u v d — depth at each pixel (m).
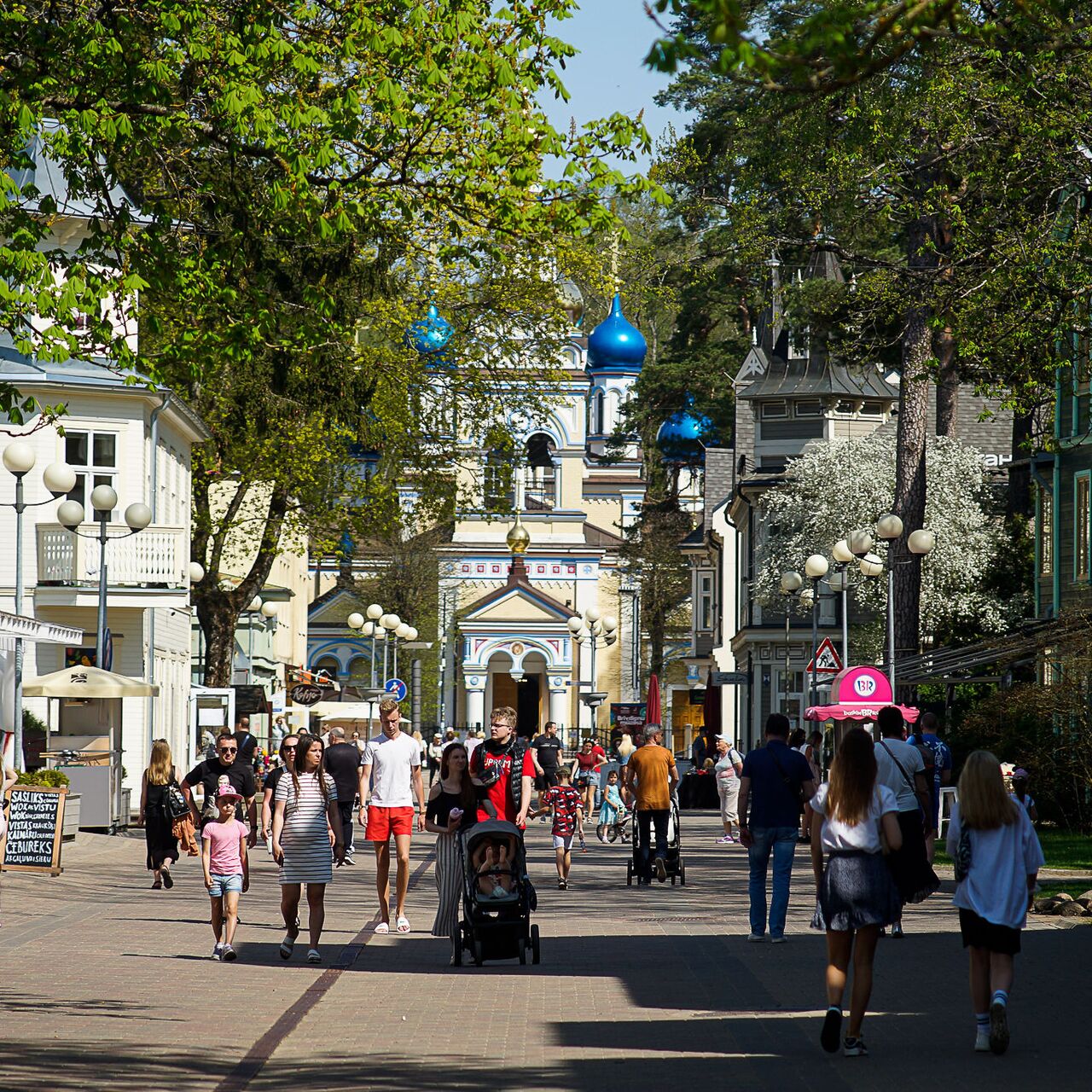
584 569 177.25
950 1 11.68
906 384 68.12
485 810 29.77
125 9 27.94
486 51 28.78
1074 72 38.84
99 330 29.62
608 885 45.00
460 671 172.12
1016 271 44.41
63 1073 18.08
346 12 28.84
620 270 70.88
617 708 92.94
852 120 51.09
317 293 31.58
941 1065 18.36
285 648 134.25
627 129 30.08
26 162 29.34
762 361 123.25
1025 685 56.69
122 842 58.56
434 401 82.81
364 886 45.97
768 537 116.44
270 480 78.88
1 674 44.50
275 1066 18.98
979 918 19.23
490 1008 23.67
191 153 31.91
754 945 30.78
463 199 30.05
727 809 62.69
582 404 179.62
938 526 92.00
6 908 37.44
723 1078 17.86
